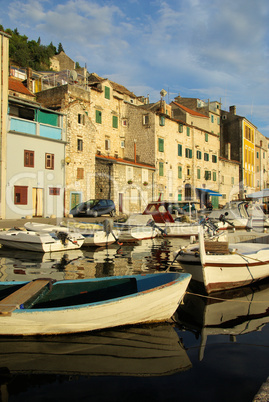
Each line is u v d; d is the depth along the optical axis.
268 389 3.88
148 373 4.44
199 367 4.60
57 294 6.55
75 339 5.42
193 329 5.96
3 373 4.41
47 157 25.91
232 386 4.12
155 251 14.57
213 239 11.36
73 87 31.12
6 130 22.59
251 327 6.09
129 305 5.67
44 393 3.99
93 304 5.46
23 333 5.43
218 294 8.30
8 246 14.74
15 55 67.12
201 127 52.56
